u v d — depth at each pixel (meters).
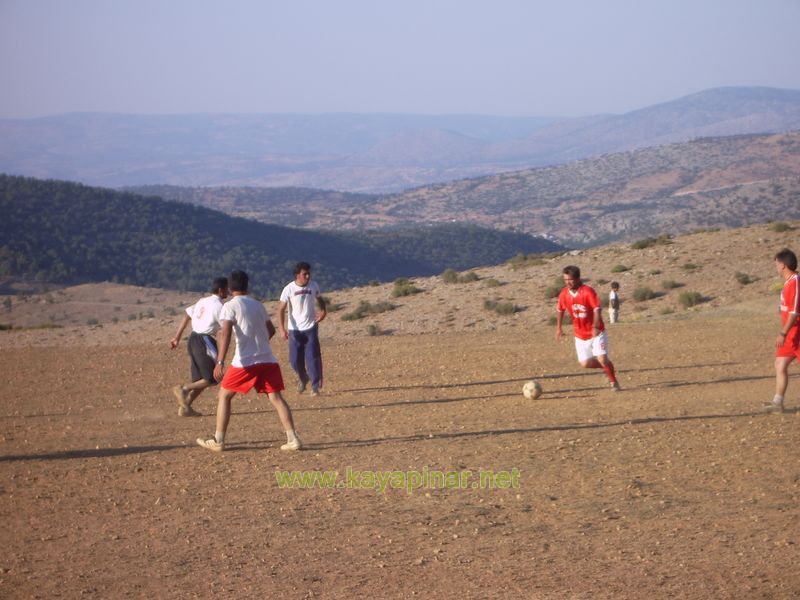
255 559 6.75
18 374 22.08
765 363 19.02
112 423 14.01
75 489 9.24
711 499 8.15
